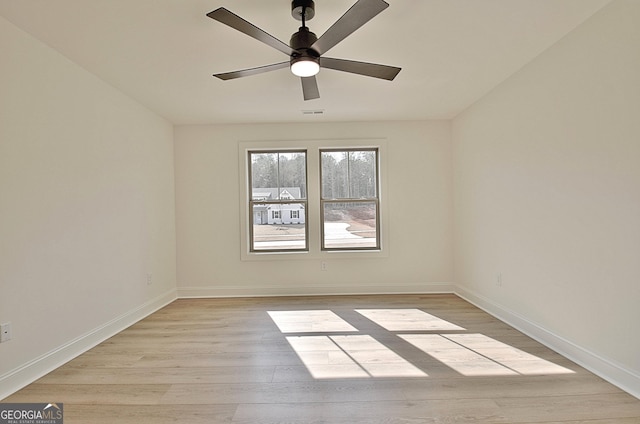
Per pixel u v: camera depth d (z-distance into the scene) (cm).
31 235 225
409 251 448
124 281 329
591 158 221
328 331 309
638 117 189
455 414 180
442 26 225
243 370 234
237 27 176
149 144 381
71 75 263
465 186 407
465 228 409
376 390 206
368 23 220
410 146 448
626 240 198
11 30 213
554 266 258
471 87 335
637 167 190
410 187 448
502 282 330
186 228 445
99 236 294
